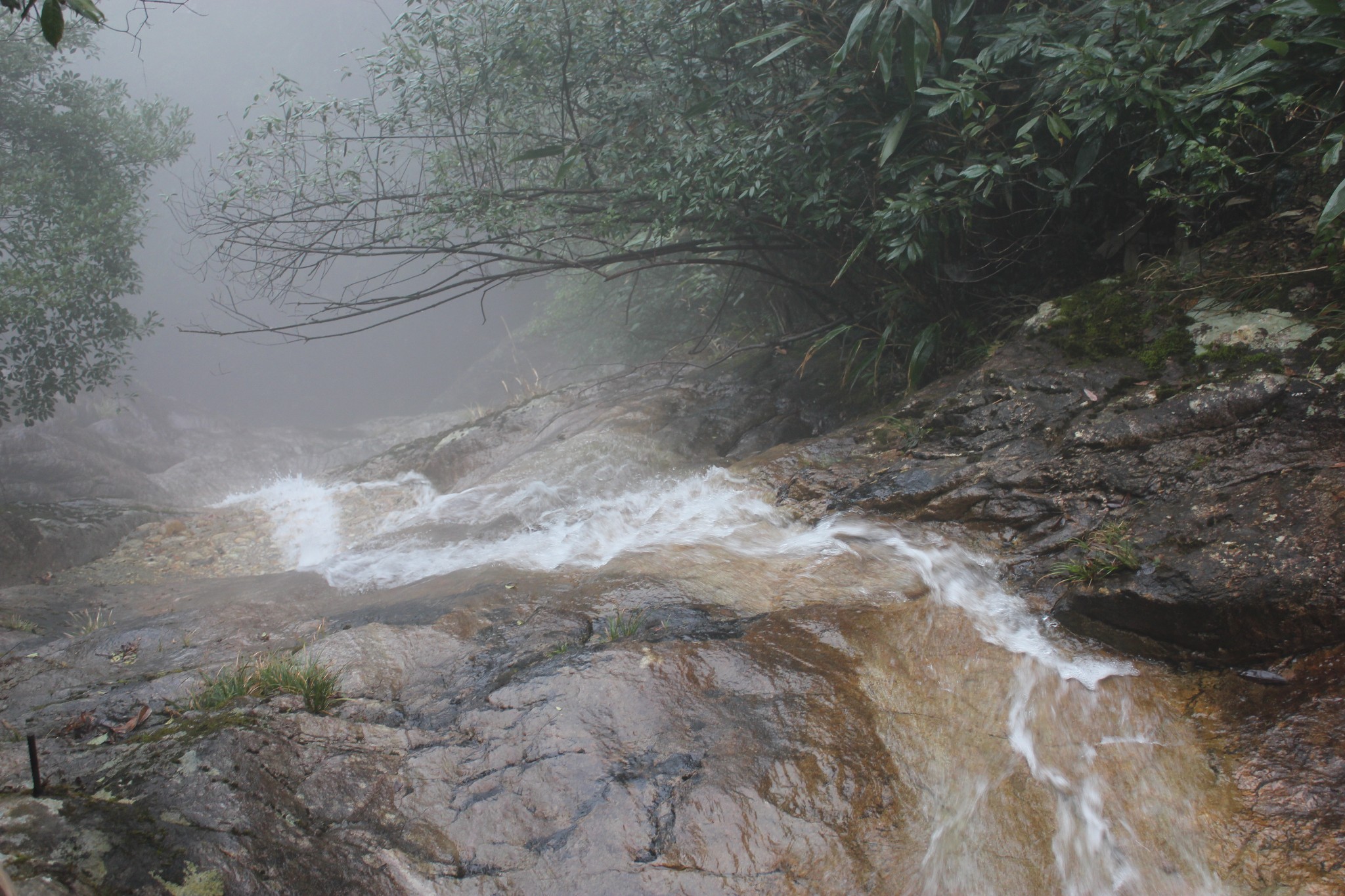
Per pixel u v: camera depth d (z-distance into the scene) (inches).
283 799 98.3
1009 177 203.8
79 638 167.3
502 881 92.4
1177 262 191.9
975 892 94.0
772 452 228.7
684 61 242.4
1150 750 110.9
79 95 379.6
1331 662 111.1
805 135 217.9
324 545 267.6
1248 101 168.6
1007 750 113.1
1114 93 170.2
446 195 258.5
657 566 173.0
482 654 141.9
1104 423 167.2
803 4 211.0
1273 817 97.2
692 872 93.4
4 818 84.8
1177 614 123.9
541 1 248.4
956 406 197.6
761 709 116.9
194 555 260.5
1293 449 139.5
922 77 204.5
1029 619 140.6
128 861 81.3
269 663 136.9
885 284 247.9
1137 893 94.3
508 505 245.0
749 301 364.2
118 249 362.3
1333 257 162.1
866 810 102.3
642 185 249.3
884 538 173.9
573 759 108.0
